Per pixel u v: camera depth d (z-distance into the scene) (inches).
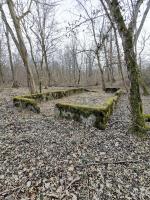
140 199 96.5
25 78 965.8
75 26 160.2
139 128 171.0
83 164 126.8
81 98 405.7
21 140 160.9
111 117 233.0
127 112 268.8
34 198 97.3
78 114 204.4
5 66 993.5
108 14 159.5
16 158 133.6
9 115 231.8
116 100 324.5
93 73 1071.6
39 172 118.2
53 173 117.2
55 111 225.6
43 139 164.4
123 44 157.4
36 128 190.2
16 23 322.7
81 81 1027.9
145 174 117.5
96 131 184.2
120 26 153.7
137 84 166.4
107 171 120.2
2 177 113.3
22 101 261.3
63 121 210.8
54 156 136.9
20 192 101.6
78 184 107.9
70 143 157.5
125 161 131.0
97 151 145.7
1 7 339.0
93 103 327.6
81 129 188.7
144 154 142.2
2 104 288.2
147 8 200.5
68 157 135.6
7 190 102.7
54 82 958.4
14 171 119.0
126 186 106.5
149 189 103.9
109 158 135.6
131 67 161.5
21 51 339.0
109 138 168.9
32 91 354.9
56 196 98.7
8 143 155.7
